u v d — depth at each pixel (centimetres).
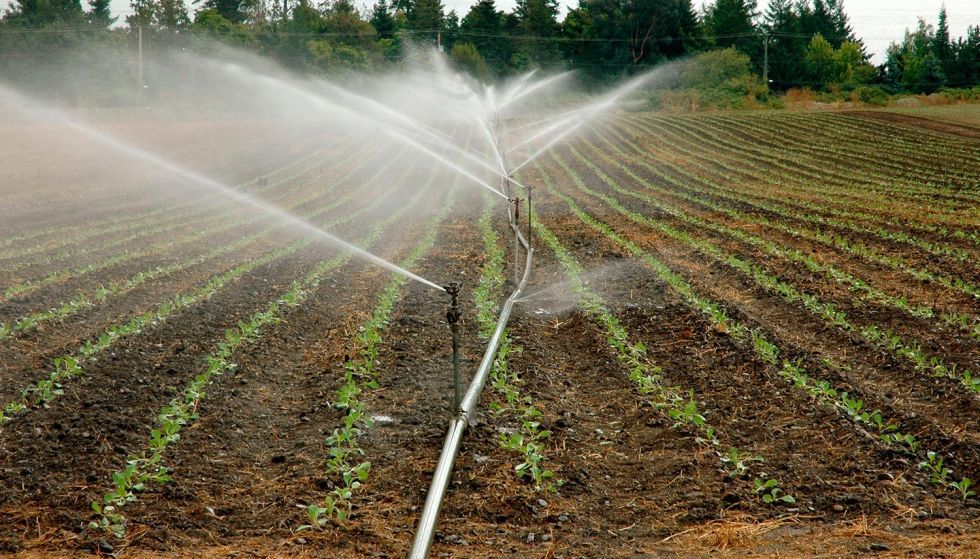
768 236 1894
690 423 728
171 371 859
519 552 512
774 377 853
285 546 515
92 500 571
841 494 594
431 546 508
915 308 1178
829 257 1611
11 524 538
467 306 1202
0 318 1094
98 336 1000
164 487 595
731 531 539
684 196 2741
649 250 1736
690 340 1008
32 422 707
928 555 503
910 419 725
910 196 2634
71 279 1385
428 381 840
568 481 614
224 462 648
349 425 684
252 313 1154
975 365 906
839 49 9888
